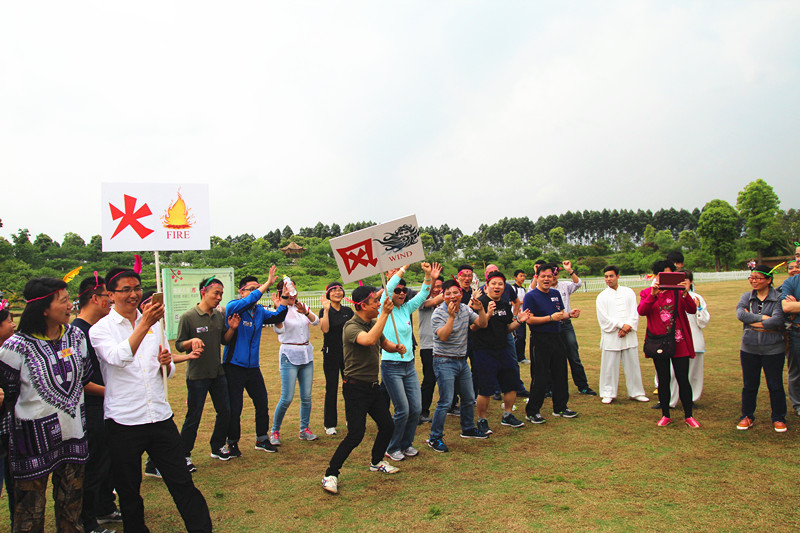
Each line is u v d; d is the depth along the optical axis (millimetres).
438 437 5316
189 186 8883
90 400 3705
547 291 6262
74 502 3211
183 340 4758
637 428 5766
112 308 3555
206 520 3400
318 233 88500
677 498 3891
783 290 5512
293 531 3584
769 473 4309
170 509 4082
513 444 5410
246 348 5301
